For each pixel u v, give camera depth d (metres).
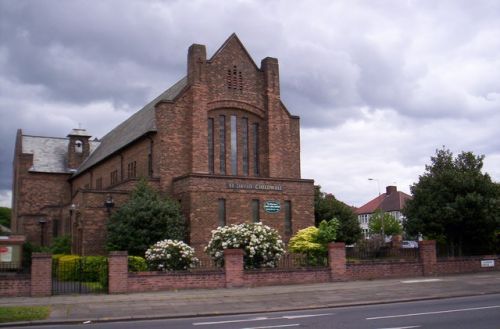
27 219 51.09
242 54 41.72
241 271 25.58
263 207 36.12
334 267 27.72
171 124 38.41
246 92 41.44
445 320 14.88
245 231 28.09
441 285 25.59
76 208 37.06
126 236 31.20
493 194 34.12
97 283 27.97
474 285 25.47
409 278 28.97
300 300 21.36
